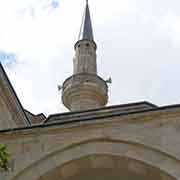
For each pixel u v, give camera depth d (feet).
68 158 52.11
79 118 57.57
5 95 67.00
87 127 53.26
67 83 112.06
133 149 51.42
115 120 53.01
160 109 52.60
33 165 51.98
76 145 52.65
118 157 51.65
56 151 52.42
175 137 51.13
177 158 49.75
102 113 61.41
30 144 53.21
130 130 52.31
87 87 109.81
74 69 116.78
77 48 122.62
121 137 52.01
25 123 73.77
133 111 53.11
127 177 55.06
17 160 52.21
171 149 50.37
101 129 52.95
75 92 109.91
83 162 52.60
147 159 50.52
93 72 115.85
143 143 51.24
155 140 51.24
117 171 54.34
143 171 51.55
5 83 65.72
